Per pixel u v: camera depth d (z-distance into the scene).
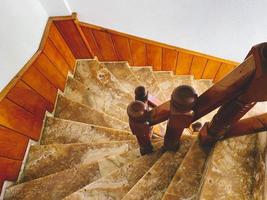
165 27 2.54
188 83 3.11
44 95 2.39
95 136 2.30
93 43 2.92
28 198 1.88
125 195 1.54
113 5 2.50
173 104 1.12
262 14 1.94
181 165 1.44
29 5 2.22
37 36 2.39
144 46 2.92
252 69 0.82
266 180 1.10
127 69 3.09
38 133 2.28
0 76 1.91
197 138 1.52
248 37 2.21
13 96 2.07
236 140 1.31
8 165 1.98
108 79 2.90
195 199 1.35
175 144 1.62
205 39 2.49
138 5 2.42
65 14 2.59
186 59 2.97
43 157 2.13
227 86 0.94
